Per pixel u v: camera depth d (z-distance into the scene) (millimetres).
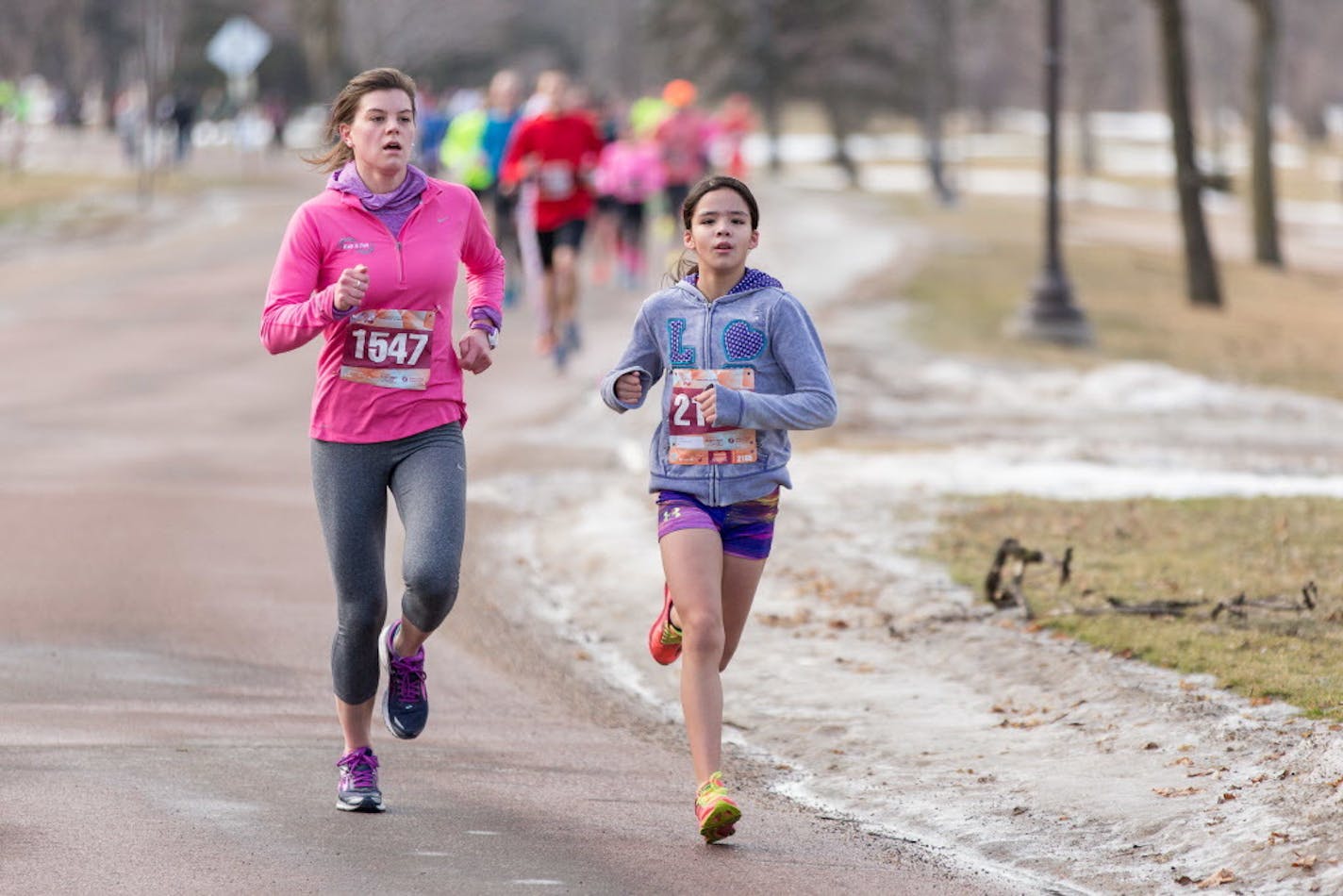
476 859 17797
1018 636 28422
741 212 19328
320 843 18016
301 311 18266
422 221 18922
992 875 18625
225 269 97562
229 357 66375
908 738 24031
